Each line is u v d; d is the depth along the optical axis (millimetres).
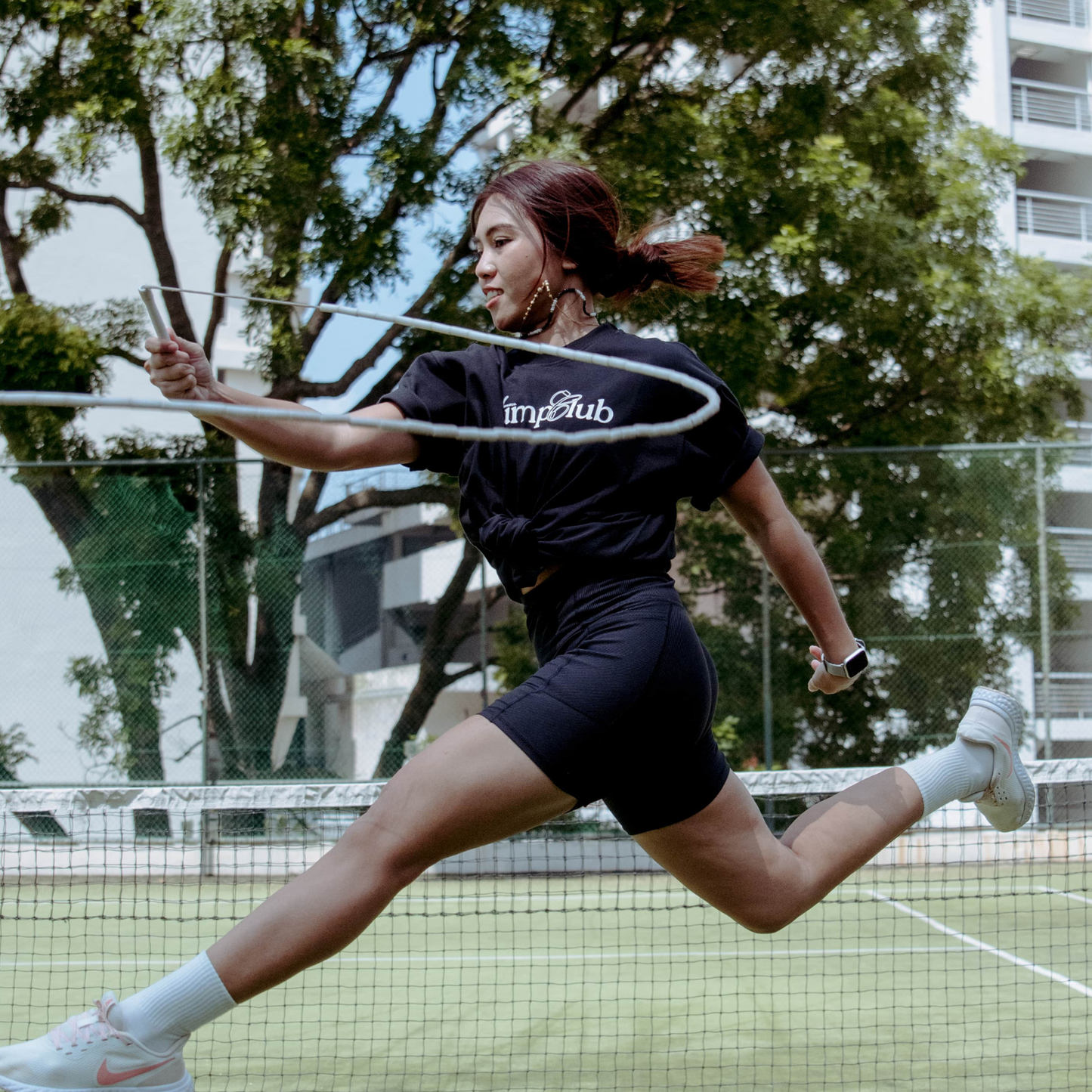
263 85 9516
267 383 10414
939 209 11930
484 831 1488
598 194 1763
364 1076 3480
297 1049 3846
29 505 8656
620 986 4922
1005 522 8875
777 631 8812
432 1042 3932
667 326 9367
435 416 1672
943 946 5832
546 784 1494
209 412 1117
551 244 1726
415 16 9750
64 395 1038
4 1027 4023
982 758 2012
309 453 1587
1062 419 13320
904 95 12266
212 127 9195
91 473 8711
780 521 1791
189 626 8703
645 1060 3652
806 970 4625
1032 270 12477
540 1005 4539
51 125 10906
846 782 3338
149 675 8648
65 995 4602
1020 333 12031
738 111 10695
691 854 1708
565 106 10508
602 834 7648
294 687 8773
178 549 8727
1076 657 8844
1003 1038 3918
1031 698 8812
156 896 6656
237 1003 1445
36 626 8594
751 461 1705
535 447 1600
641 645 1543
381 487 9039
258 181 9000
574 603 1592
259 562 8789
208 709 8680
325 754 8734
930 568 8891
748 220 9742
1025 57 21359
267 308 9586
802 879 1775
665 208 9719
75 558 8656
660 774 1626
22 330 10055
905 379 11883
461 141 9922
